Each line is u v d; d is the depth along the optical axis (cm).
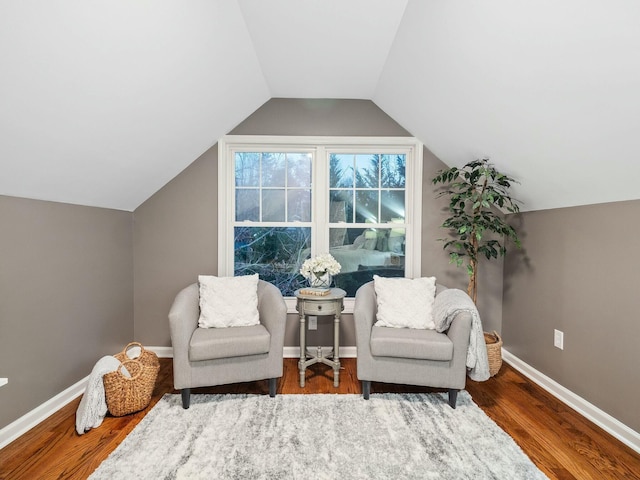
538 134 201
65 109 167
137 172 264
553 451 179
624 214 190
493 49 175
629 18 120
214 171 315
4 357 185
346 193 332
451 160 305
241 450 177
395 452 176
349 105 318
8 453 175
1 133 154
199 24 186
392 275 332
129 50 166
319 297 253
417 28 201
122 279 296
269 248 331
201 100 245
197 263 316
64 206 228
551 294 251
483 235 321
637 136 156
